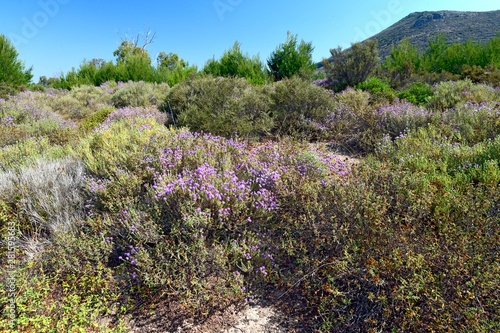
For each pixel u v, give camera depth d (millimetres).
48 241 3562
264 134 7879
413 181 3803
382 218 3176
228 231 3627
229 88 8938
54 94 19031
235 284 2902
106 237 3543
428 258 2805
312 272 3002
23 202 3883
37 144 6359
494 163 4027
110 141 5285
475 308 2338
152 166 4555
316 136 7793
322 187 3939
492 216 3086
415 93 10820
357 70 13148
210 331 2645
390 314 2605
